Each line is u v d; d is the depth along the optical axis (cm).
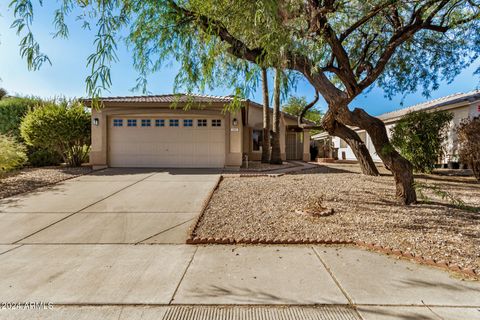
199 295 285
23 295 285
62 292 291
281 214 565
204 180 960
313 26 463
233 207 618
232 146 1292
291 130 2250
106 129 1280
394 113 2052
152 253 394
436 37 754
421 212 567
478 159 994
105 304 271
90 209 621
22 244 429
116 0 379
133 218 559
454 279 315
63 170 1200
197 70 483
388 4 526
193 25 446
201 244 427
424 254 374
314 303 271
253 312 259
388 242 417
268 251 398
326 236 446
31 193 772
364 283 307
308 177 1045
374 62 786
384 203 645
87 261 368
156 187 848
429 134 1202
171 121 1302
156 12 422
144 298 280
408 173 645
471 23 656
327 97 562
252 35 434
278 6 358
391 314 254
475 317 249
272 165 1513
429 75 834
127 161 1304
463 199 697
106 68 331
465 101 1359
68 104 1345
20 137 1363
